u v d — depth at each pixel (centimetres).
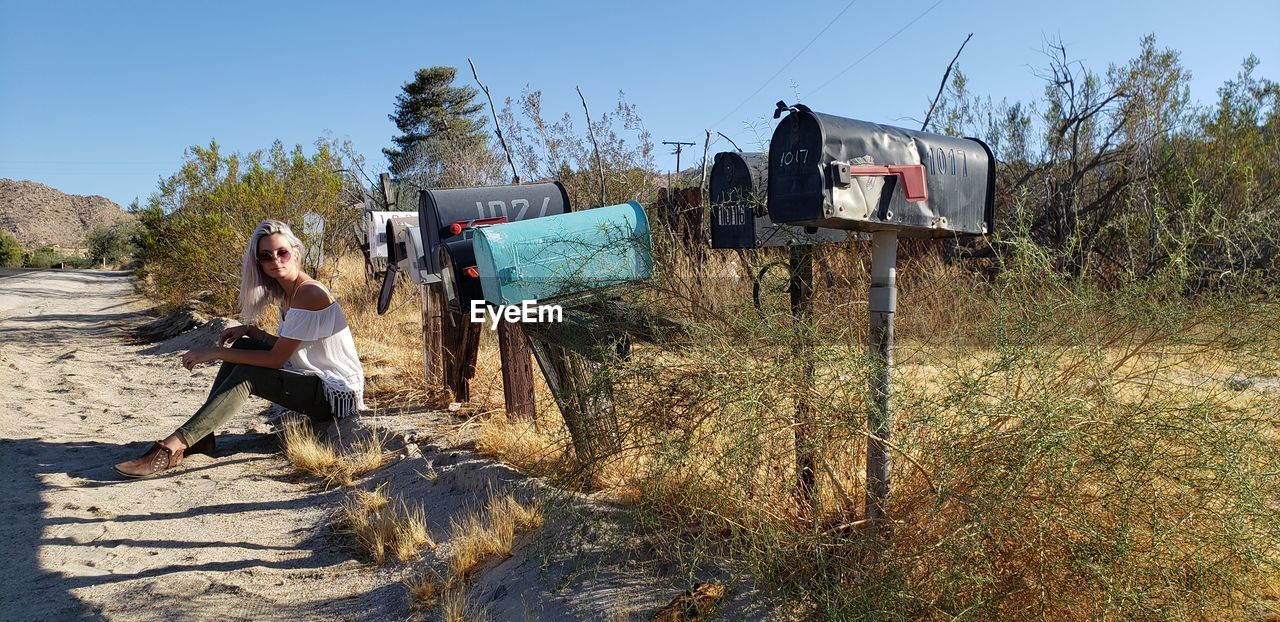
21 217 14275
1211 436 235
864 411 258
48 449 551
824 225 255
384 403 618
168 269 1502
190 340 1040
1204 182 851
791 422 263
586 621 273
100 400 719
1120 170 943
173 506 450
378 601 327
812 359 262
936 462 248
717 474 270
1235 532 224
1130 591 217
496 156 1578
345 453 521
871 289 265
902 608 228
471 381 604
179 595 336
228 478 495
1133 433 233
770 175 256
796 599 246
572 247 386
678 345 304
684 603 261
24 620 318
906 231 268
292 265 557
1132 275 296
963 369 268
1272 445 246
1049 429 230
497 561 332
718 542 287
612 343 328
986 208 287
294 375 554
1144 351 271
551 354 388
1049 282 282
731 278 363
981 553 227
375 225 685
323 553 383
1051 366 252
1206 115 1004
